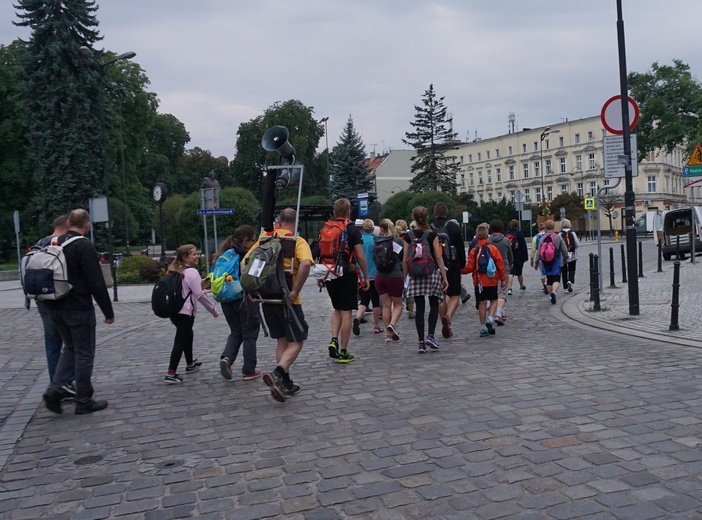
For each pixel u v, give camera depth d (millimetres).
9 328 12508
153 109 52656
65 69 38531
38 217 40688
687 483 4043
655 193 76000
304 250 6395
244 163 75688
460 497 3963
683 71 36156
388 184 96438
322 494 4098
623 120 11258
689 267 21359
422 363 7922
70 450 5172
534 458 4547
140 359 9008
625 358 7781
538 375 7035
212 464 4723
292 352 6309
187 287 7328
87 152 39469
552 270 13719
